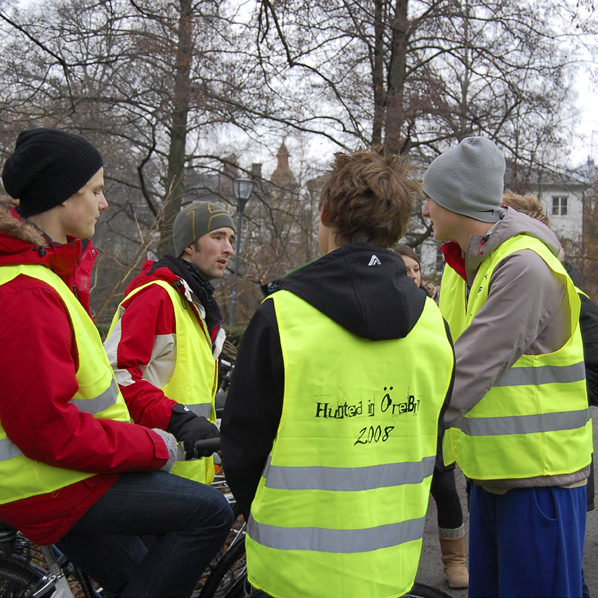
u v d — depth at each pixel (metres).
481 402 2.29
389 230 1.79
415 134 13.19
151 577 2.04
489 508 2.38
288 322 1.67
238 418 1.69
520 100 12.70
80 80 12.57
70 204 2.09
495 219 2.40
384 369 1.75
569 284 2.21
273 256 15.16
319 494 1.68
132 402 2.59
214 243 3.18
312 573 1.66
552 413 2.26
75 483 1.95
